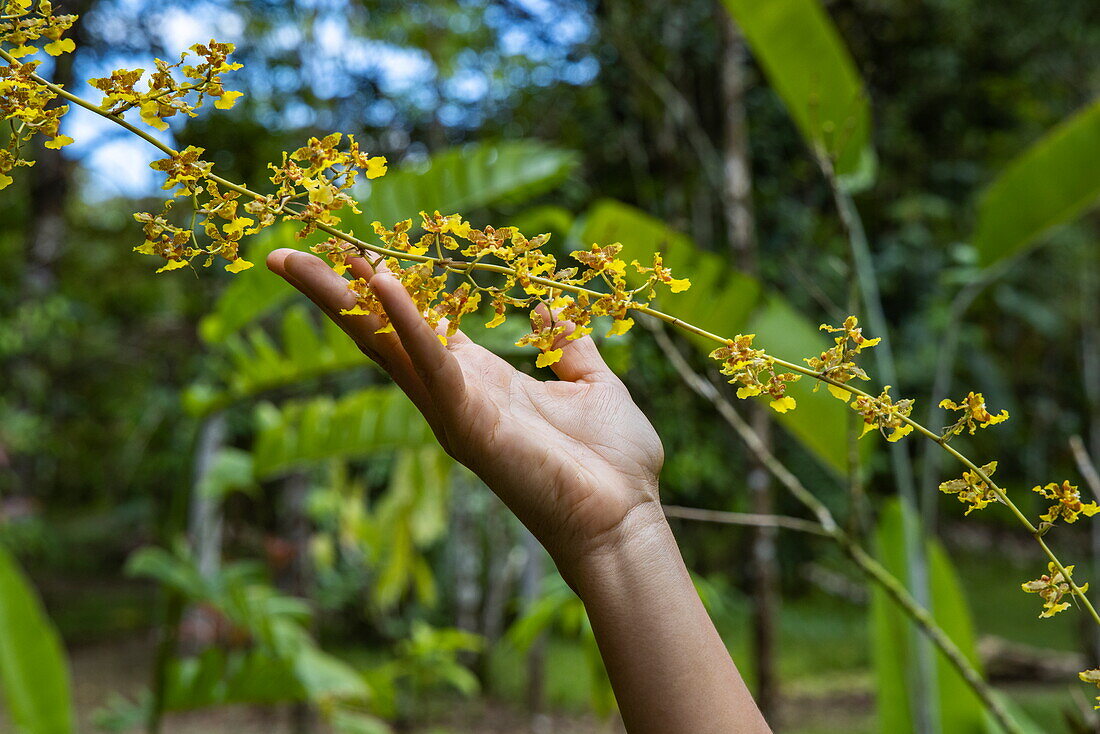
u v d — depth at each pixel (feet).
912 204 25.13
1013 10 25.75
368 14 19.49
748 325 7.71
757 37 7.91
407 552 11.84
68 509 46.50
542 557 18.75
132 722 9.04
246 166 18.26
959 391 27.89
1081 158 7.98
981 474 2.71
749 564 12.09
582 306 2.58
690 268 7.47
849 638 29.99
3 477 22.88
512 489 2.82
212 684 8.82
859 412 2.72
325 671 9.29
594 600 2.83
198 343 21.67
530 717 21.45
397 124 21.42
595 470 2.93
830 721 21.91
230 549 22.18
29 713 8.07
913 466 23.04
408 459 11.44
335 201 2.34
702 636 2.80
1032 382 34.73
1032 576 38.19
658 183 18.30
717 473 15.01
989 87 26.50
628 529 2.88
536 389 3.16
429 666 11.32
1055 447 34.47
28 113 2.26
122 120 2.31
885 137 25.84
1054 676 25.40
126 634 31.09
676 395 11.84
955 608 8.08
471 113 21.26
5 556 8.29
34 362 23.45
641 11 18.29
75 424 29.78
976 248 8.65
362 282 2.62
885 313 26.66
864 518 8.11
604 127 19.04
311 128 18.93
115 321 28.63
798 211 20.80
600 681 7.81
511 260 2.54
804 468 22.80
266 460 8.72
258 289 7.77
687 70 19.25
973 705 7.87
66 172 24.54
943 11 24.71
